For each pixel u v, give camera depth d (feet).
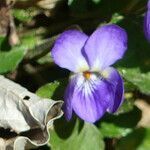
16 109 0.44
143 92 0.50
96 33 0.44
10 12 0.50
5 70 0.48
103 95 0.46
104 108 0.45
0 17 0.49
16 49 0.49
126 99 0.50
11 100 0.45
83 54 0.45
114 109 0.45
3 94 0.45
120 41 0.45
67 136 0.48
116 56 0.46
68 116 0.44
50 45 0.49
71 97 0.44
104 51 0.45
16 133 0.45
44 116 0.43
